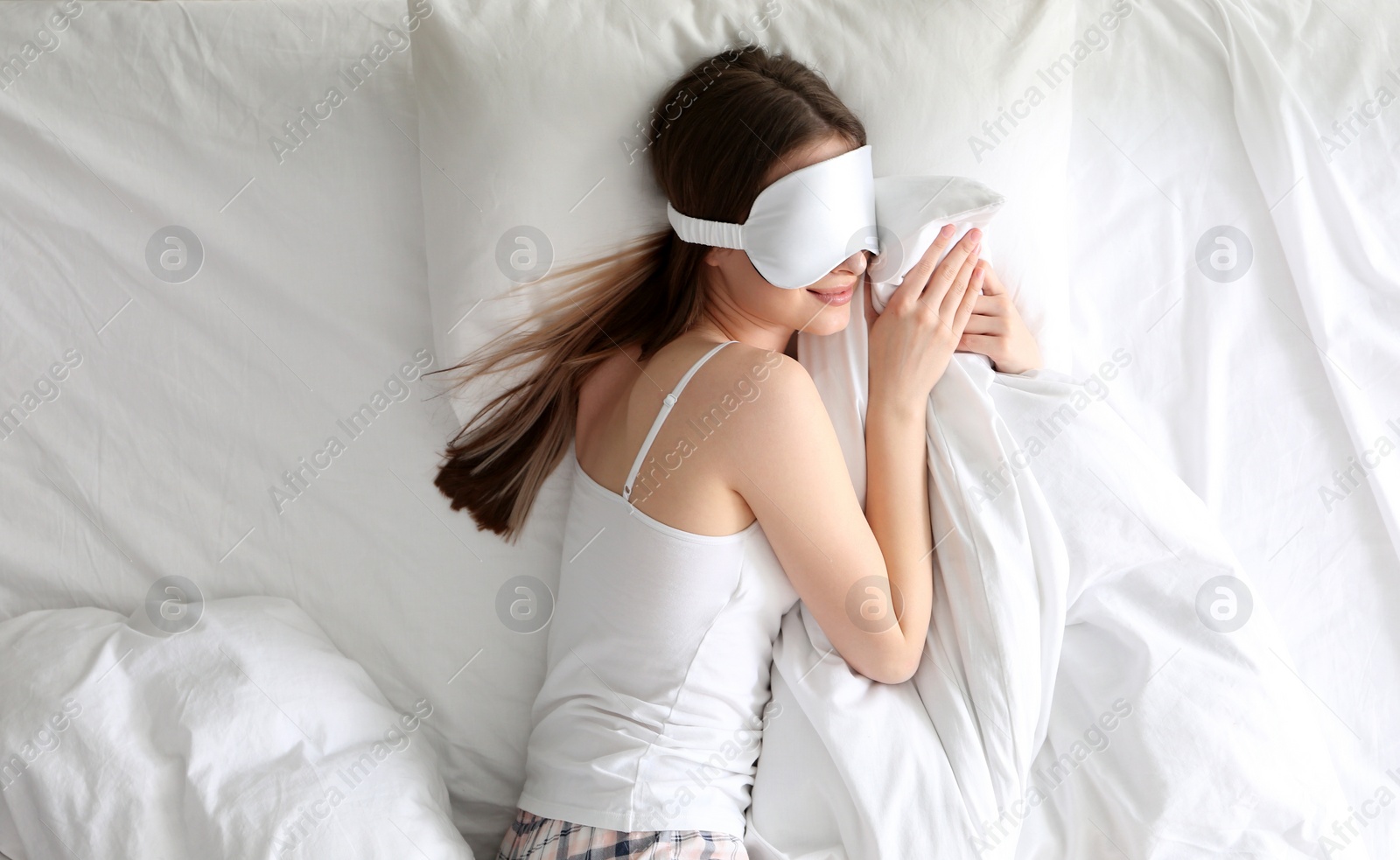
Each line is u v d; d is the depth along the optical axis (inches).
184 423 47.2
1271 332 49.0
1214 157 48.8
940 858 36.6
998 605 38.5
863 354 41.7
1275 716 38.7
